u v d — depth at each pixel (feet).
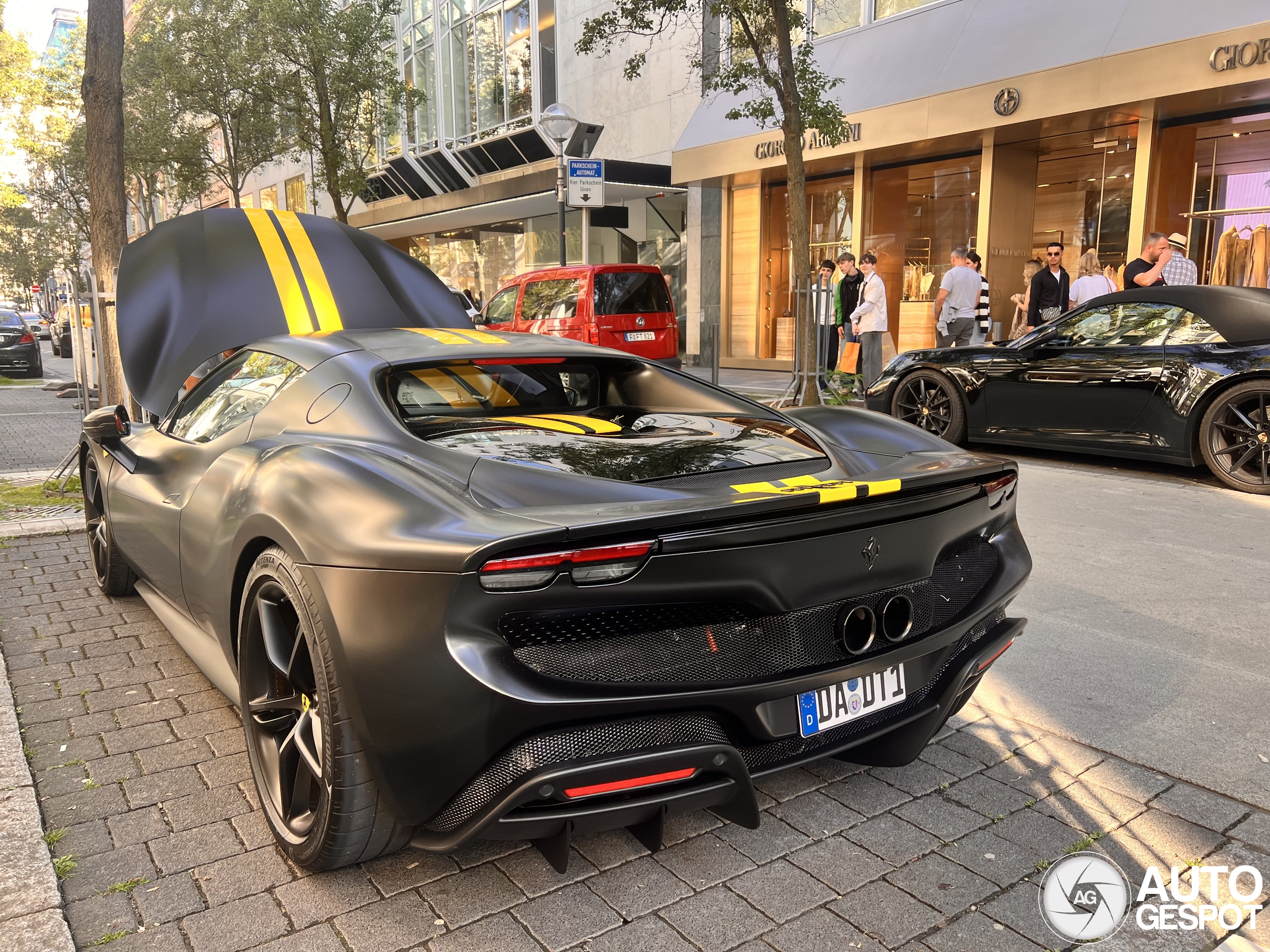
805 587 6.43
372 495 6.28
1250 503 19.22
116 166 22.25
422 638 5.62
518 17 67.41
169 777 8.25
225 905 6.42
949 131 37.96
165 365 13.71
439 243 88.94
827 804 7.88
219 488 8.07
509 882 6.74
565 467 7.02
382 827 6.33
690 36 53.36
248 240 15.08
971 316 33.78
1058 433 23.50
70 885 6.64
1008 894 6.59
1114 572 14.47
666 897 6.55
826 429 9.23
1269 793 8.01
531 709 5.56
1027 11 36.99
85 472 13.69
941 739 9.11
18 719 9.36
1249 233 34.04
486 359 9.08
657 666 6.08
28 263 142.82
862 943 6.06
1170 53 30.73
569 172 39.55
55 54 72.90
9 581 14.30
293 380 8.82
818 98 33.35
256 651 7.30
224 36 57.47
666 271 60.80
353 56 55.93
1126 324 22.63
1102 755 8.72
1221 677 10.50
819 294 36.29
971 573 7.85
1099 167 38.78
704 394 9.89
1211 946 6.05
